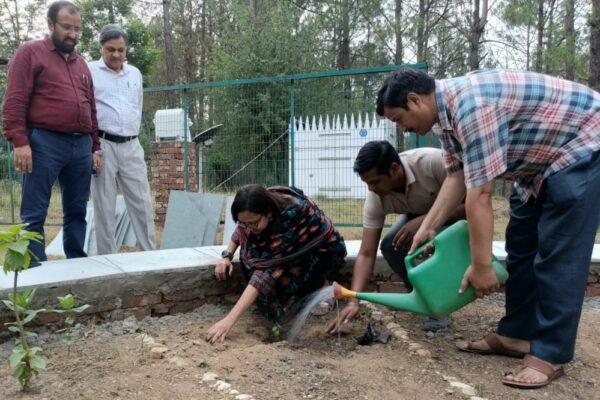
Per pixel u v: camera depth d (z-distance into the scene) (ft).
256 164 29.96
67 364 8.71
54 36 12.61
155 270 11.19
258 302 11.32
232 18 76.48
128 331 10.51
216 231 22.29
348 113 29.68
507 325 9.42
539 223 8.21
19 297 8.12
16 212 34.96
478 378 8.57
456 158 8.98
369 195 10.98
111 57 15.49
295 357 9.18
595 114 7.80
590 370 8.96
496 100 7.51
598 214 7.88
